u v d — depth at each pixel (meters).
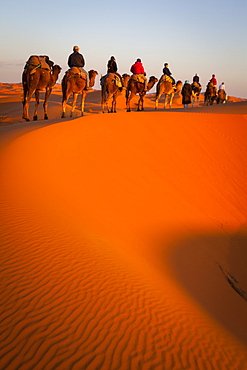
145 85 22.11
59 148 10.25
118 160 10.92
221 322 4.50
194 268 6.68
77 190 8.00
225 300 5.79
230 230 10.01
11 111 40.59
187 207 10.14
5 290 3.81
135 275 4.68
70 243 5.09
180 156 13.35
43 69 16.64
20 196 6.66
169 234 7.90
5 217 5.59
